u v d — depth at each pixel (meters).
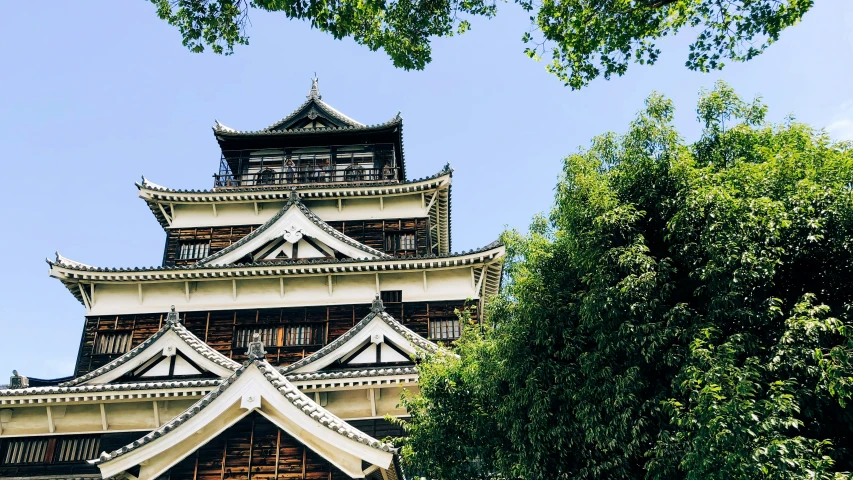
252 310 26.64
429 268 26.81
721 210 9.91
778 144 11.76
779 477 7.94
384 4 12.52
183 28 13.45
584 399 10.71
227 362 21.62
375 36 13.71
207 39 13.58
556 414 11.14
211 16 13.16
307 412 13.17
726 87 13.06
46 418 21.50
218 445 13.38
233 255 27.86
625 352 10.67
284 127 36.59
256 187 31.50
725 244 9.58
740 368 9.13
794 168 10.41
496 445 13.06
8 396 20.47
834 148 10.95
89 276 26.52
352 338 21.98
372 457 12.68
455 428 13.91
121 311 26.80
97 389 20.36
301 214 28.72
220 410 13.28
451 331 26.09
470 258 26.36
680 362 9.79
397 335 22.06
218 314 26.61
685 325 9.98
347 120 36.94
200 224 31.30
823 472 7.98
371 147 35.19
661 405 9.88
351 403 20.78
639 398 10.27
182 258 30.48
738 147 12.27
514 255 27.02
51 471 20.80
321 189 31.05
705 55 12.74
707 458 8.32
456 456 13.84
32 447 21.33
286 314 26.56
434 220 34.09
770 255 9.47
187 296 26.94
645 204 11.27
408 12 13.32
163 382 20.58
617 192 11.57
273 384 13.52
